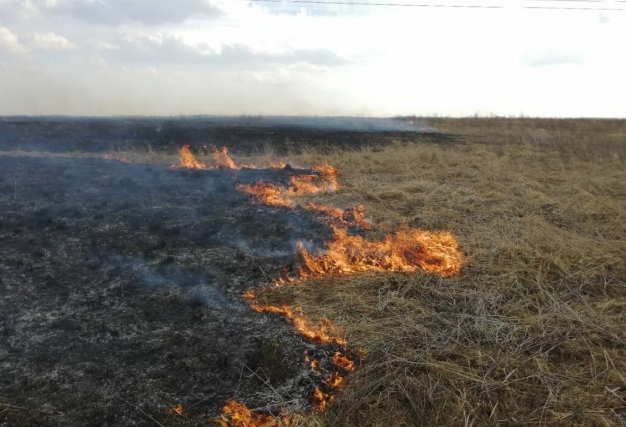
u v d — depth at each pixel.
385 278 5.58
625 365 4.03
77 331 4.33
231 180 10.49
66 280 5.37
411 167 13.05
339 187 10.18
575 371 3.99
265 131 27.53
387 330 4.49
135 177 10.52
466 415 3.43
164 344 4.16
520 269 5.89
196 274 5.65
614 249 6.76
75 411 3.34
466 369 3.96
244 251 6.39
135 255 6.12
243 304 5.00
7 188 8.97
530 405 3.58
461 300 5.18
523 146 19.75
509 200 9.42
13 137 20.48
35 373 3.71
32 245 6.30
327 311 4.83
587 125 40.56
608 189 10.95
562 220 8.24
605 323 4.66
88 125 29.47
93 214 7.67
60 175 10.38
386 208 8.68
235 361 3.94
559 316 4.80
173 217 7.68
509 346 4.31
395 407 3.53
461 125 40.84
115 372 3.76
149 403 3.45
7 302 4.80
